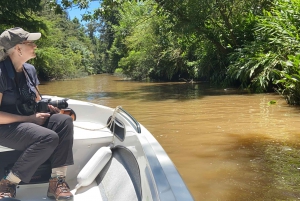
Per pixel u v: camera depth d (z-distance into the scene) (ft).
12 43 8.14
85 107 12.20
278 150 15.26
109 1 43.91
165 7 46.39
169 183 5.83
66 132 8.46
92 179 8.98
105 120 11.55
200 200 10.61
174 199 5.24
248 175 12.43
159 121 22.53
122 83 69.82
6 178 8.18
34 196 8.57
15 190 8.25
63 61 108.37
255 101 30.66
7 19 65.87
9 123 8.21
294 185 11.49
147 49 72.59
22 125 8.13
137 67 81.82
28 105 8.62
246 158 14.28
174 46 65.46
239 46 47.73
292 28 35.70
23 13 67.00
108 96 41.06
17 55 8.30
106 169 9.41
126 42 88.48
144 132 8.98
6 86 8.19
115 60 138.82
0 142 8.25
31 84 8.91
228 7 45.57
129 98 37.42
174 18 48.44
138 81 75.15
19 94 8.49
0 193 8.00
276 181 11.84
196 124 21.11
